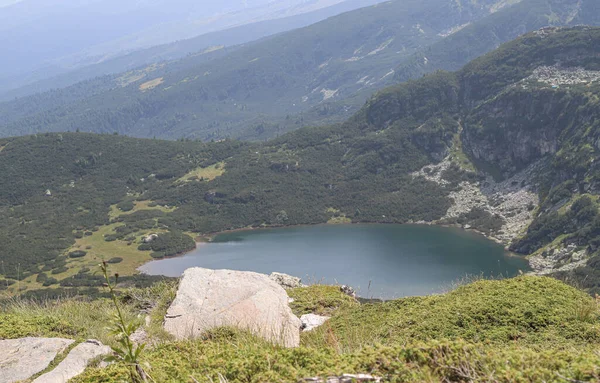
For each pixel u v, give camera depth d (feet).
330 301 36.01
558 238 358.43
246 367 13.98
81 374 16.38
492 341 20.45
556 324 21.29
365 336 23.38
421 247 394.93
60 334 24.02
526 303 23.26
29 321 25.48
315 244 427.74
